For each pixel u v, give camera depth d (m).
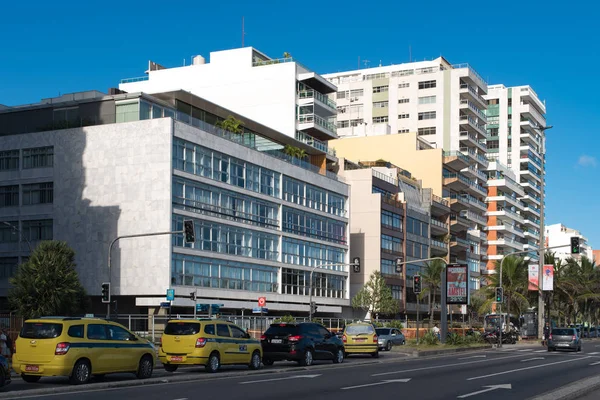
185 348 26.59
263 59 94.69
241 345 28.30
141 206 58.84
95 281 59.91
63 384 21.94
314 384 22.14
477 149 133.12
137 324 54.44
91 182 61.03
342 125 134.38
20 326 38.34
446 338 51.91
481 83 132.50
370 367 31.09
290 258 72.81
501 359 38.16
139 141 59.56
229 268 64.38
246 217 67.00
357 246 86.00
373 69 138.62
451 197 112.62
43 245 52.84
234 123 68.50
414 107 128.75
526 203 155.38
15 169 64.06
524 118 152.62
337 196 82.12
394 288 87.81
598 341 86.94
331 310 78.62
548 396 16.61
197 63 97.25
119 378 24.03
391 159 109.25
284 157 73.50
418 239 95.94
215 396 18.36
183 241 59.22
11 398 17.84
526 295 80.62
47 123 64.12
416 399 18.14
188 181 60.28
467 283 50.53
